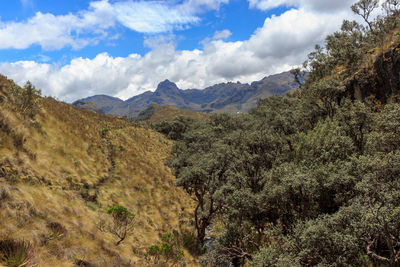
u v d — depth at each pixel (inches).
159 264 552.1
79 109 1875.0
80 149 876.0
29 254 311.4
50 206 457.1
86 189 682.2
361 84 1525.6
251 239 872.9
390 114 690.8
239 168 1117.7
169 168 1750.7
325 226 493.7
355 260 465.1
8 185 401.4
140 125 2891.2
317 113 1651.1
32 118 735.1
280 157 1143.0
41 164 585.0
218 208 922.7
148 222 798.5
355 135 1013.8
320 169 719.1
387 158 544.4
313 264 509.4
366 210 452.1
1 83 728.3
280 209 797.2
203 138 2170.3
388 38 1565.0
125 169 1087.6
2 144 501.4
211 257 760.3
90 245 433.7
